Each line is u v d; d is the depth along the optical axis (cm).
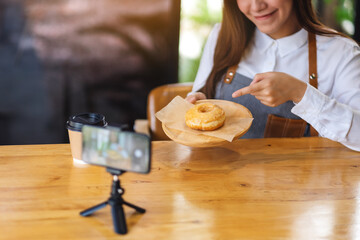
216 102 173
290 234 103
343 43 201
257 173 137
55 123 437
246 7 189
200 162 145
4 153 150
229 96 222
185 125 159
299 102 157
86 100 442
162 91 239
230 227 105
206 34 417
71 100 439
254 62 218
